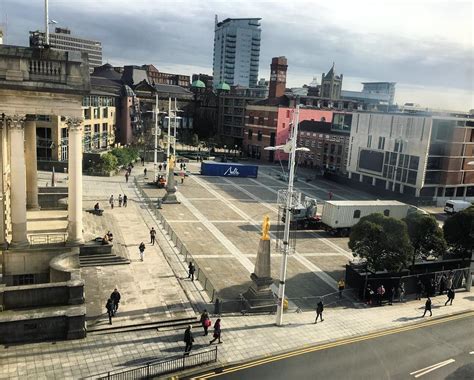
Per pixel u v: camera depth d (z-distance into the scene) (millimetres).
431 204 73062
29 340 22828
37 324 22844
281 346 24219
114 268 33406
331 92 182875
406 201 73188
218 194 68938
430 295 34188
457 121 71812
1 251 29812
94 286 29906
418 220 36594
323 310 30266
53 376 19922
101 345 23000
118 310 26688
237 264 38375
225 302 29656
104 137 97250
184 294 29891
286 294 33125
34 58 28250
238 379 20797
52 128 73375
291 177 25609
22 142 29234
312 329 26672
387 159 77562
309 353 23609
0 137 29578
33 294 25109
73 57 29859
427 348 24812
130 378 20250
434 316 29641
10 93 28094
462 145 73500
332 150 99688
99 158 77438
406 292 34094
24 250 30156
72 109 29719
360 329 27000
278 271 38062
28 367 20516
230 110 135500
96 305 27078
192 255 39625
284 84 121375
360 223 34375
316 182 87625
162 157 98750
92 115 89875
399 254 32531
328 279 36844
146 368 20781
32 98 28719
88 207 50562
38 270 30734
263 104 119375
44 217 38188
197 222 51375
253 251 42406
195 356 22125
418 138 71438
